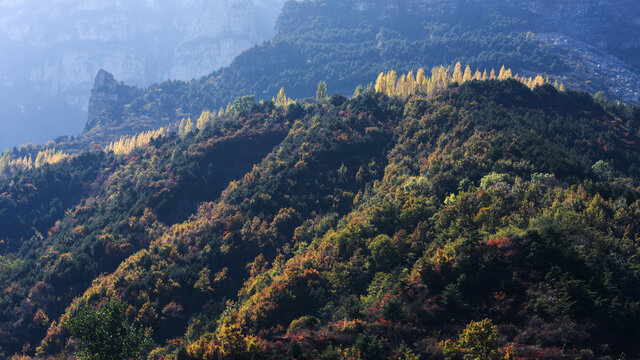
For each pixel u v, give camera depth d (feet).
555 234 280.51
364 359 237.86
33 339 447.01
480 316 254.27
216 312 406.00
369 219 394.32
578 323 234.99
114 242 539.29
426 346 241.55
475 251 287.48
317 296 337.52
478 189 370.53
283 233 487.61
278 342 275.80
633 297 250.16
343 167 570.46
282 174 569.64
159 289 424.46
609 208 325.62
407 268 325.01
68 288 497.87
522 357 218.59
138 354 253.85
